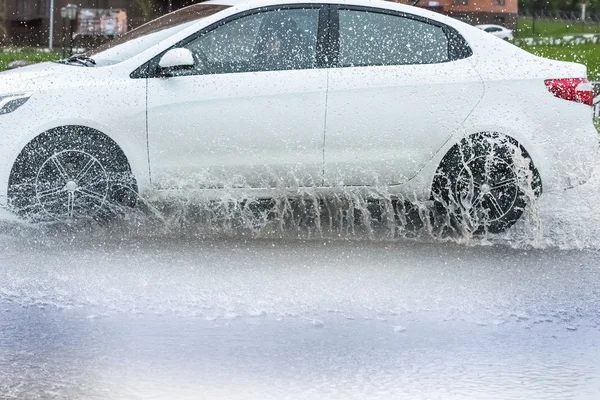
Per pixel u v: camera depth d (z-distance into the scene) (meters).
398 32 9.80
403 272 8.23
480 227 9.80
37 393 5.19
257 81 9.51
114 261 8.40
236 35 9.65
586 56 61.25
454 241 9.67
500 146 9.70
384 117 9.59
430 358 5.95
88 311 6.86
